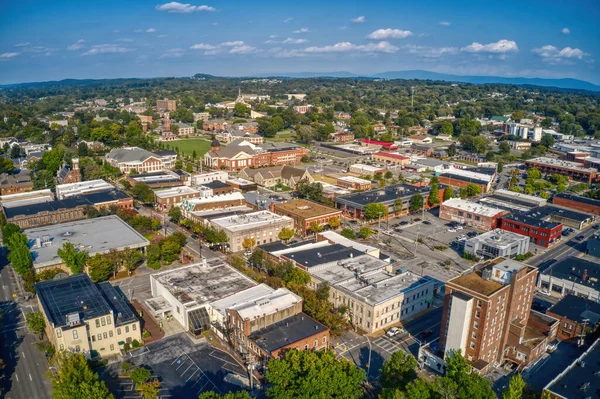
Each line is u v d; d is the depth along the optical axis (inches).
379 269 6146.7
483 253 7337.6
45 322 4960.6
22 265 6112.2
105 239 7244.1
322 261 6279.5
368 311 5196.9
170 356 4677.7
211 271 6122.1
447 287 4537.4
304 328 4734.3
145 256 7126.0
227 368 4490.7
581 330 5014.8
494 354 4606.3
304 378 3705.7
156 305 5477.4
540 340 4741.6
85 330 4483.3
